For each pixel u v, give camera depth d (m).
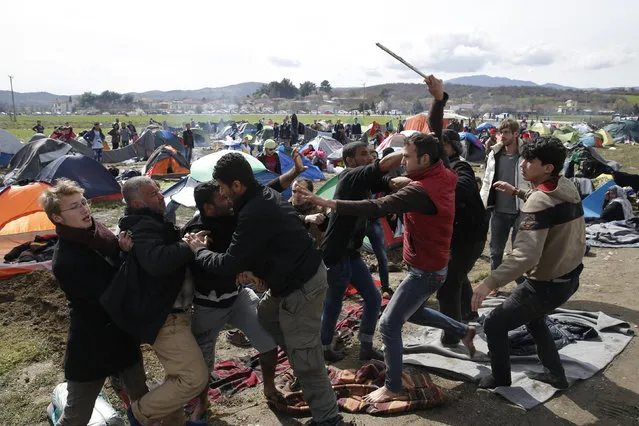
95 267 2.88
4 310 5.89
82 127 66.81
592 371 4.04
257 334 3.60
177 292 3.02
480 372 4.07
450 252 4.41
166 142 24.47
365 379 4.09
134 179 3.04
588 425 3.39
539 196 3.27
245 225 2.94
